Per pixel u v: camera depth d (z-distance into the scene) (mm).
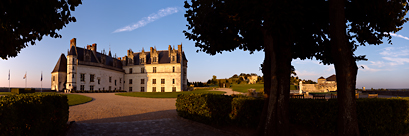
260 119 7508
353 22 8086
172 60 75188
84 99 25422
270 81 7488
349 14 7738
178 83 73500
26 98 5832
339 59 6219
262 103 8047
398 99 8055
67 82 56062
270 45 7223
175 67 74500
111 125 9547
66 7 5715
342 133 6293
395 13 7219
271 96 7105
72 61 56906
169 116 12984
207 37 8266
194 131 8742
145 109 16844
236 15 6914
